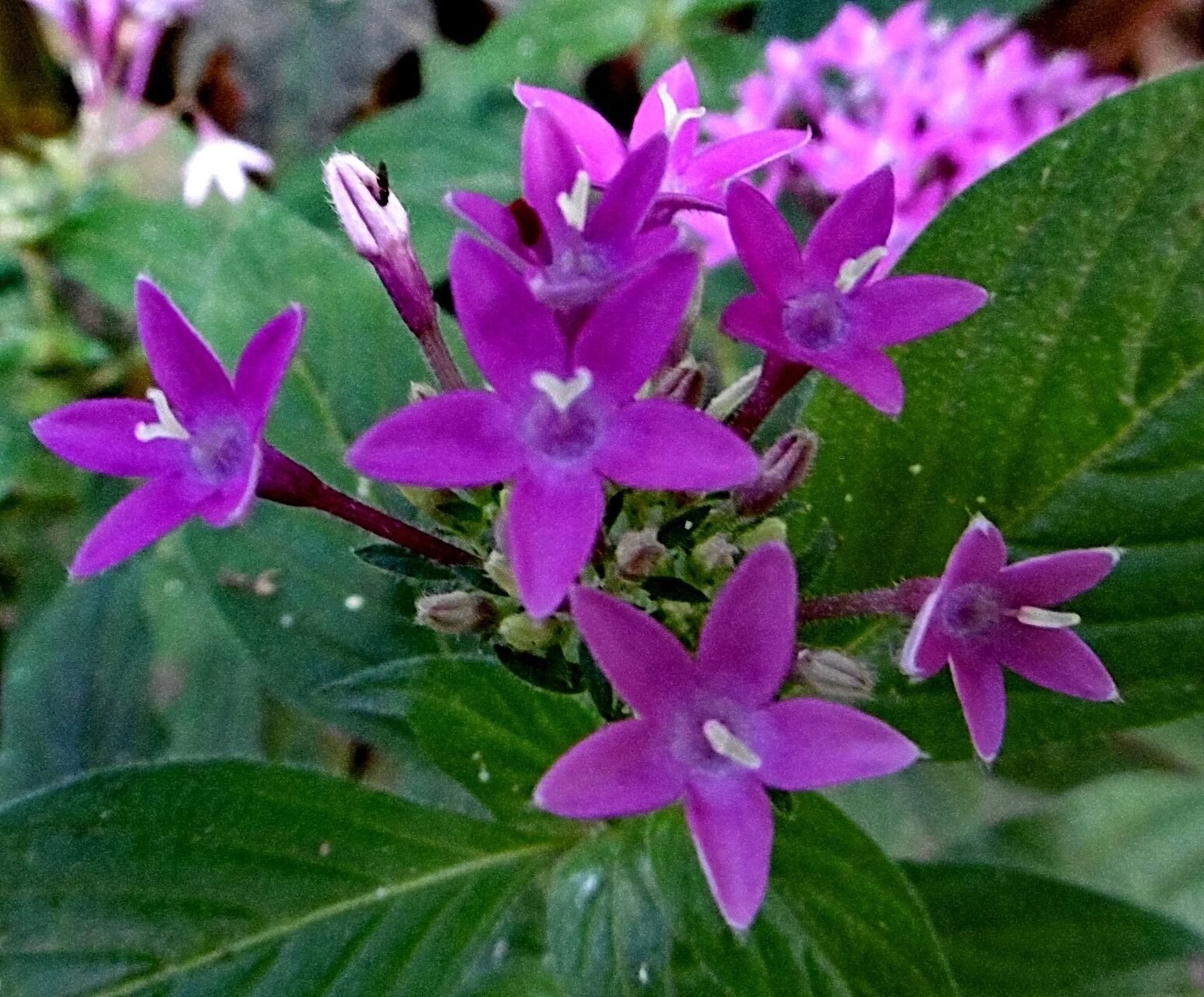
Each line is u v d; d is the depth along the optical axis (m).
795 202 0.10
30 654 0.09
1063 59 0.10
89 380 0.11
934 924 0.08
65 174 0.11
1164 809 0.10
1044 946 0.08
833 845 0.05
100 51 0.11
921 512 0.06
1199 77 0.05
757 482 0.05
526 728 0.06
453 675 0.06
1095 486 0.06
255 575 0.07
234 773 0.06
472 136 0.11
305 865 0.06
